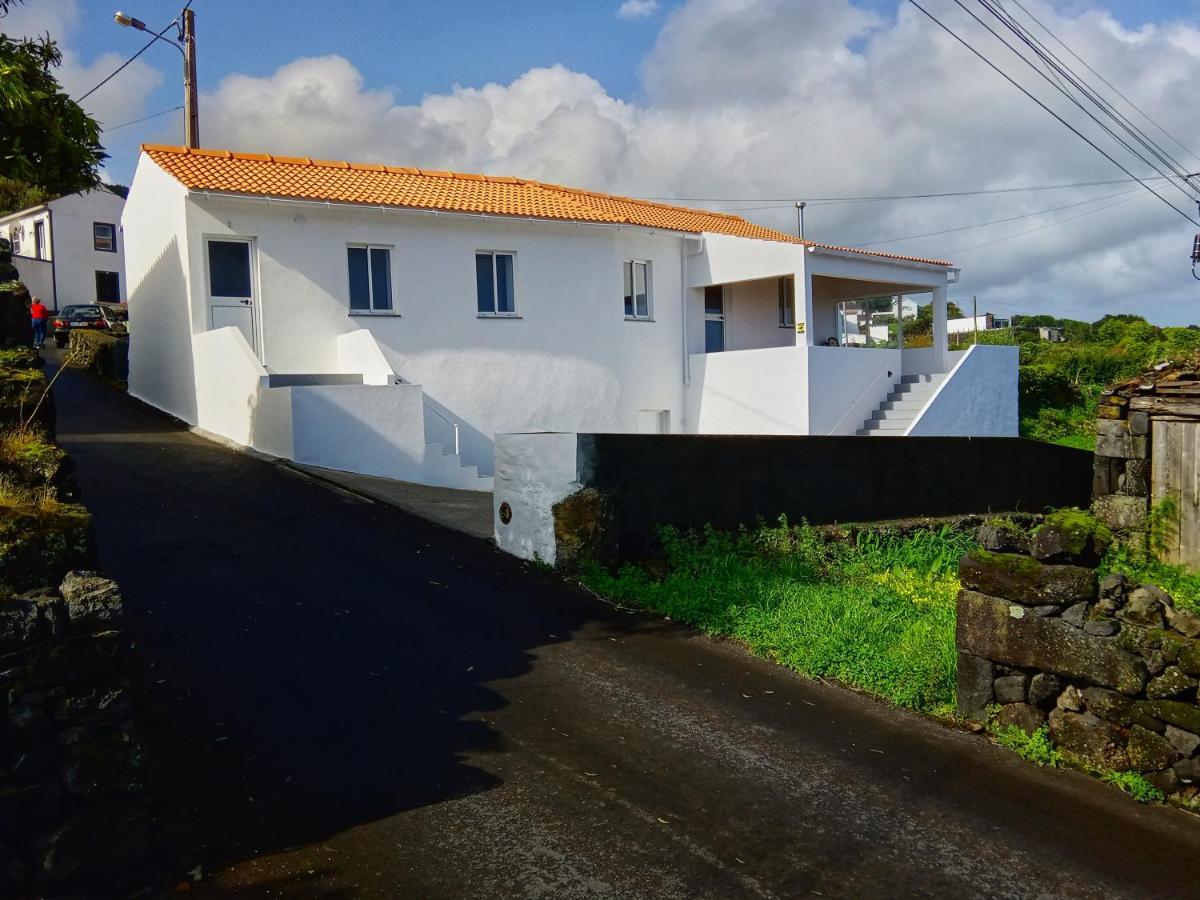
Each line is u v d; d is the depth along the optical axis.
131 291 21.42
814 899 4.49
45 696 3.84
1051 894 4.66
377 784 5.33
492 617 8.36
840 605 8.97
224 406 16.09
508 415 18.91
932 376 21.70
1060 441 28.08
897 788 5.69
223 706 6.12
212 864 4.46
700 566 9.87
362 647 7.37
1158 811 5.60
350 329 17.16
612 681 7.12
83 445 14.88
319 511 11.51
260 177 17.27
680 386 21.66
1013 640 6.48
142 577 8.58
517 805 5.20
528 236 19.03
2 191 48.16
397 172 19.89
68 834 3.86
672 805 5.31
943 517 12.93
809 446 11.63
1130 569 10.41
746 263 20.56
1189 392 11.73
